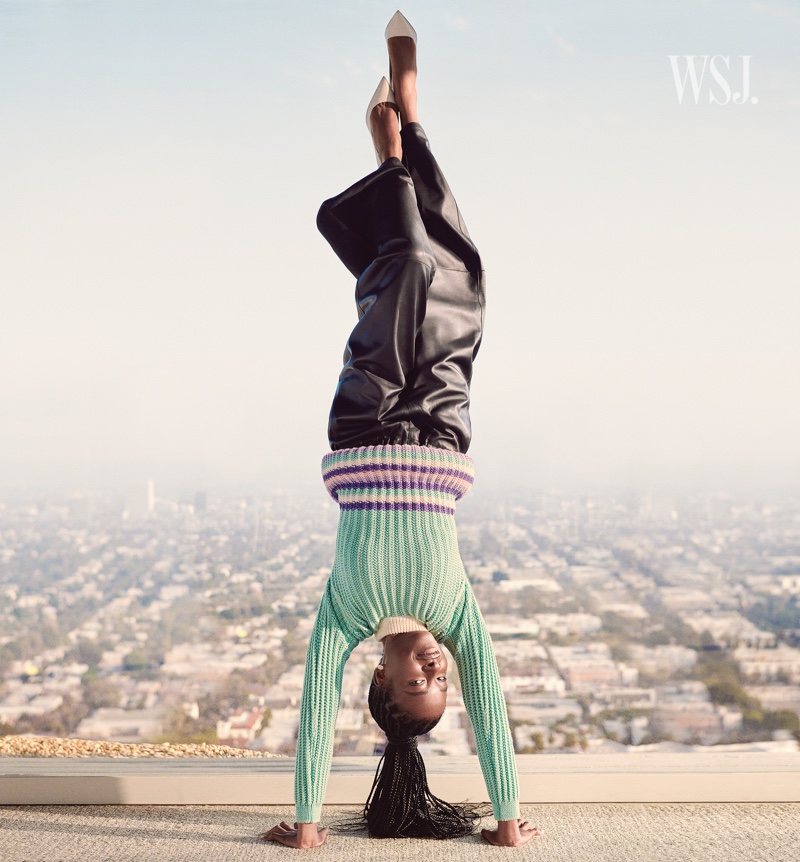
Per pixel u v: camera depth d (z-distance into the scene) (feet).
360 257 6.81
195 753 7.80
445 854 5.57
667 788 6.82
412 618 5.98
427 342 6.57
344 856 5.53
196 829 6.17
